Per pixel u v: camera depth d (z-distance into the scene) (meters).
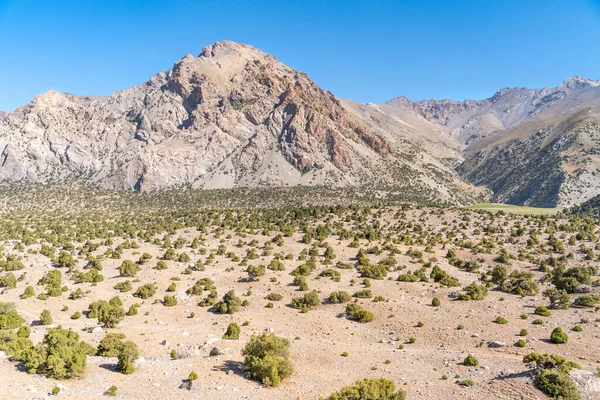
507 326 57.53
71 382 38.91
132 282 96.56
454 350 50.91
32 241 142.12
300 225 167.25
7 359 42.78
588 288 74.75
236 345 52.97
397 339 57.09
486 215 182.75
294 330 63.03
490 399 35.44
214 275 102.94
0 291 88.69
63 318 70.19
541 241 137.00
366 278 90.19
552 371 37.06
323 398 35.22
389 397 34.88
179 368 44.28
